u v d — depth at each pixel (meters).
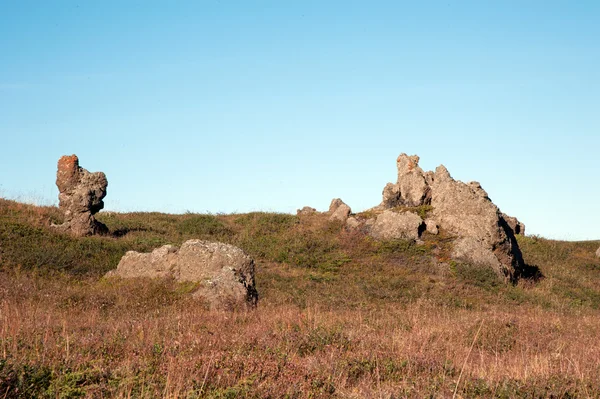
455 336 15.41
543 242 44.81
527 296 29.55
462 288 29.47
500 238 34.50
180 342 11.02
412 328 16.17
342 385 8.96
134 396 7.75
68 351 9.75
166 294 20.44
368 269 32.28
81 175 33.12
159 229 37.69
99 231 33.50
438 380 9.45
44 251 26.70
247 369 9.21
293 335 12.30
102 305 18.89
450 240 34.78
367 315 19.66
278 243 36.50
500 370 10.58
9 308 16.64
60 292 20.50
